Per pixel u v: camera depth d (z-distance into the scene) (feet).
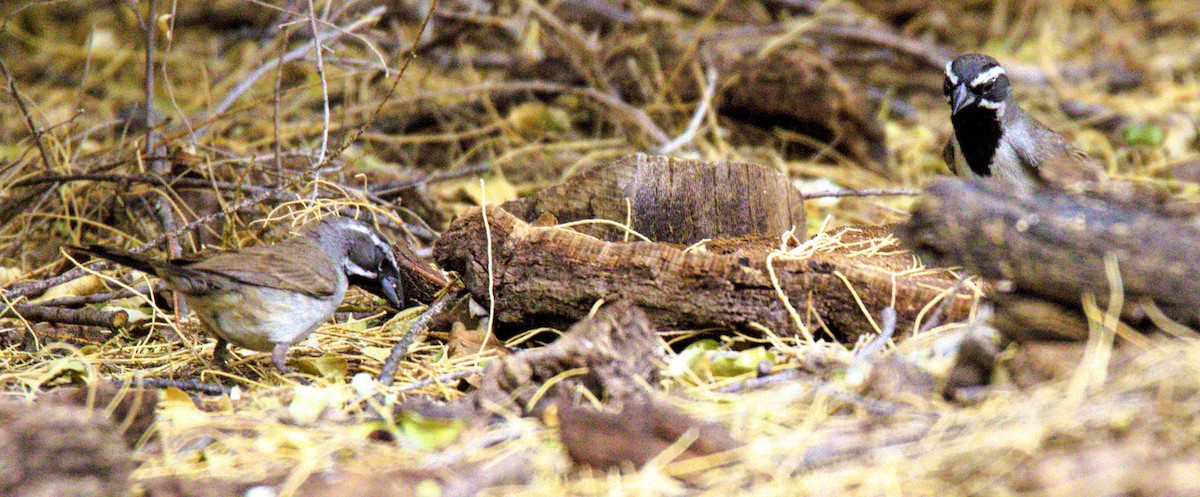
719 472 23.86
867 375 27.14
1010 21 84.53
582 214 37.58
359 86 64.69
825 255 33.45
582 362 28.30
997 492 22.40
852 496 22.84
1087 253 27.14
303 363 33.24
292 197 43.29
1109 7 87.71
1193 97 70.38
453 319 36.32
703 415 26.68
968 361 26.96
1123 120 66.13
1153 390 25.02
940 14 82.02
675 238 37.55
